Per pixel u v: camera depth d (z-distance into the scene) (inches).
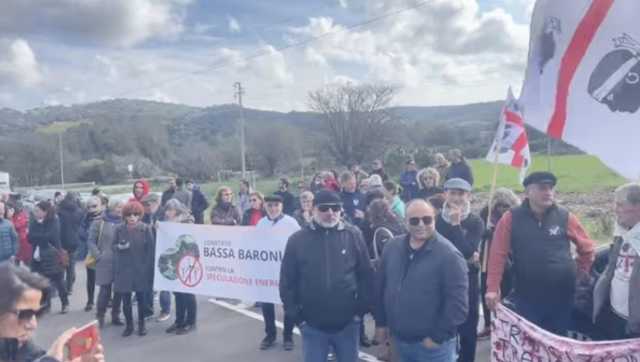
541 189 199.0
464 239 228.8
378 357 274.1
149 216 416.2
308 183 683.4
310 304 195.3
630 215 179.0
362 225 289.3
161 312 368.8
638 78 197.9
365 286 199.2
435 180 378.3
